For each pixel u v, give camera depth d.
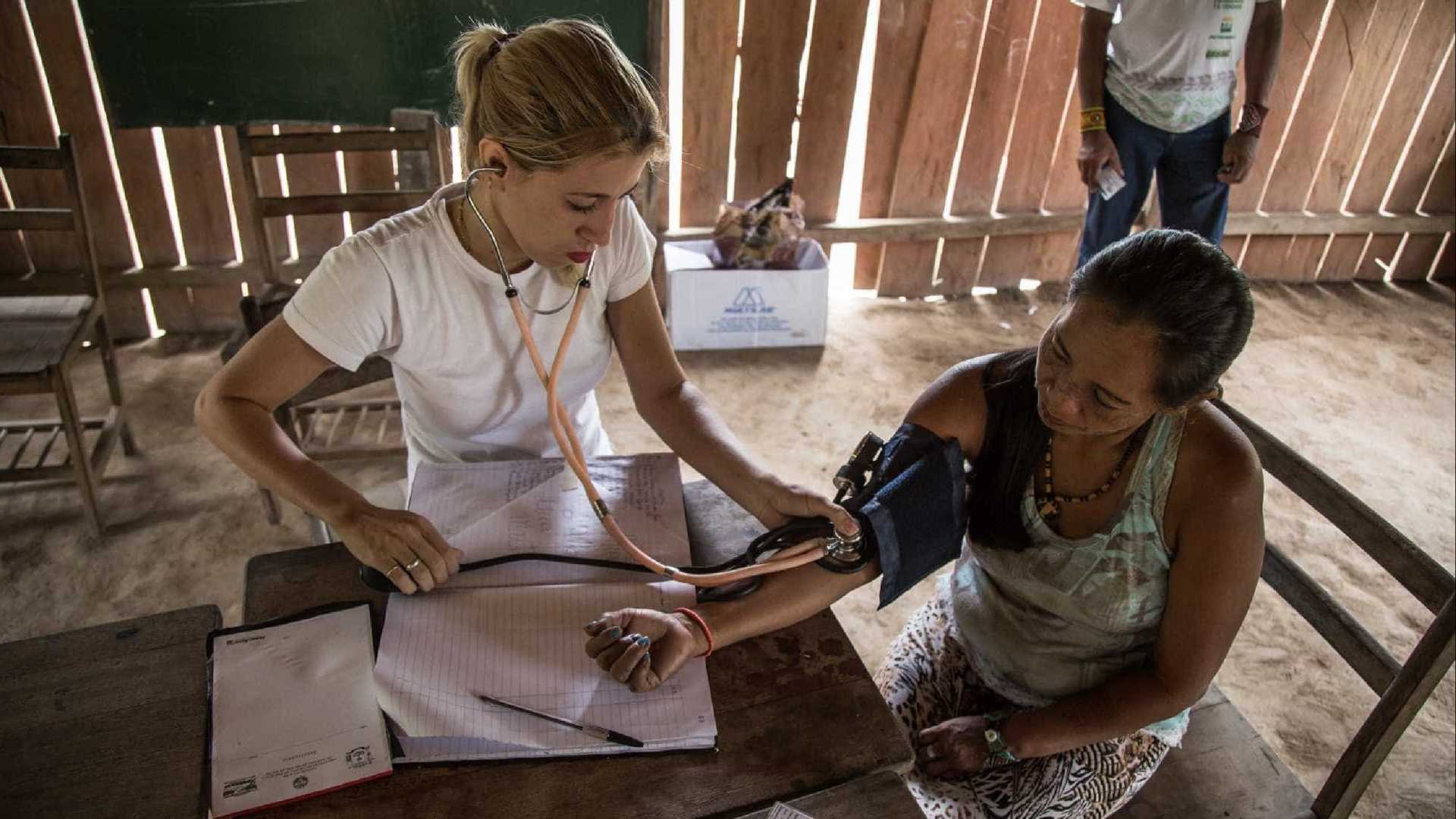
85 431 2.48
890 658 1.34
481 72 0.93
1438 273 4.01
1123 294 0.82
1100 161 2.84
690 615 0.97
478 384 1.23
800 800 0.83
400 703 0.86
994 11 3.12
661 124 0.94
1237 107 3.52
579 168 0.91
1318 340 3.49
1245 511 0.96
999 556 1.12
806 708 0.92
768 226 2.98
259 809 0.79
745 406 2.85
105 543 2.20
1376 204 3.81
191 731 0.86
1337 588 2.29
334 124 2.56
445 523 1.08
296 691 0.88
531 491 1.14
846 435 2.76
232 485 2.41
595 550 1.05
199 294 3.01
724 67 3.00
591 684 0.90
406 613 0.96
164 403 2.71
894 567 1.02
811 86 3.10
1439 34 3.45
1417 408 3.08
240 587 2.11
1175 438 0.97
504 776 0.83
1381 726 1.09
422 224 1.11
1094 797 1.15
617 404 2.84
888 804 0.83
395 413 2.57
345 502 1.00
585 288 1.07
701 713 0.90
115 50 2.37
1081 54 2.78
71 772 0.81
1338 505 1.12
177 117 2.49
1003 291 3.72
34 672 0.90
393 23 2.42
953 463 1.04
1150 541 1.01
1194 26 2.63
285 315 1.08
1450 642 1.01
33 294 2.85
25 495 2.33
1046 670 1.16
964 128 3.35
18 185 2.73
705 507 1.15
